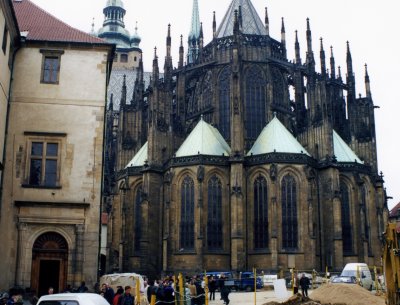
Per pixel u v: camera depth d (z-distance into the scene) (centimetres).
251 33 12012
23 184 5319
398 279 2984
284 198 9538
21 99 5516
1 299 3509
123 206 10462
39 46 5647
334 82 11762
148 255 9800
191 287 5288
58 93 5594
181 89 11500
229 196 9725
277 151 9869
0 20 4725
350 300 5219
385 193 10788
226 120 11125
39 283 5175
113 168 13988
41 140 5469
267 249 9406
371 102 11488
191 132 10525
